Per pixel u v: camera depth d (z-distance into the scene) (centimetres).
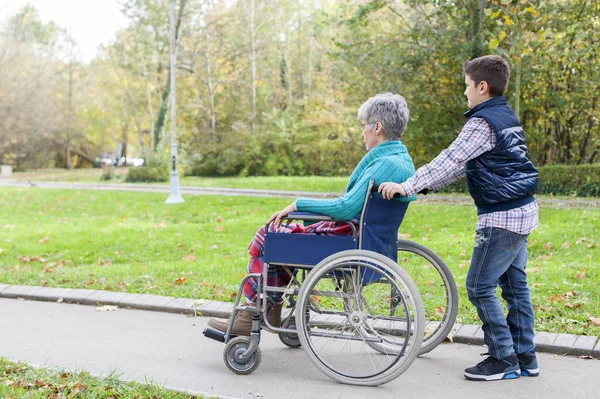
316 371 390
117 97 4162
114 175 3400
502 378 365
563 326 449
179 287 620
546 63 1716
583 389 349
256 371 390
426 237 963
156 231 1104
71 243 1003
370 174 362
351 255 352
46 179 3484
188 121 3803
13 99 4203
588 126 2038
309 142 3400
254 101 3619
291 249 370
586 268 664
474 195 360
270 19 3709
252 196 1767
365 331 373
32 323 511
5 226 1262
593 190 1730
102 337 468
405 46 1991
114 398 331
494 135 348
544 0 1396
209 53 3628
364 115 381
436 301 429
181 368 396
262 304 386
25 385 346
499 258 356
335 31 3142
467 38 1853
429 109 1967
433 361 404
